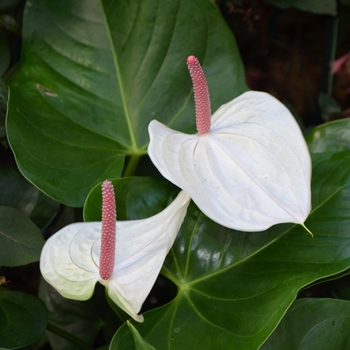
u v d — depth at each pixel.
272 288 0.74
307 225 0.78
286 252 0.77
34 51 0.85
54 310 0.91
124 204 0.79
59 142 0.82
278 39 1.38
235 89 0.86
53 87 0.85
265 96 0.76
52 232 0.93
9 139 0.79
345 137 0.86
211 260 0.78
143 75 0.87
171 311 0.76
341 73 1.32
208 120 0.75
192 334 0.74
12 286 0.93
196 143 0.75
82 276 0.73
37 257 0.78
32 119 0.82
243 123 0.76
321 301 0.77
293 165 0.73
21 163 0.79
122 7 0.86
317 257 0.75
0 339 0.76
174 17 0.86
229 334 0.73
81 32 0.86
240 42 1.25
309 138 0.87
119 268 0.73
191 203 0.81
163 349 0.73
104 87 0.87
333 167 0.80
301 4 1.00
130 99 0.87
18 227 0.78
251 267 0.77
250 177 0.73
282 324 0.76
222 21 0.86
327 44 1.15
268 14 1.15
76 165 0.82
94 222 0.74
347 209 0.77
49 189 0.79
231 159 0.74
